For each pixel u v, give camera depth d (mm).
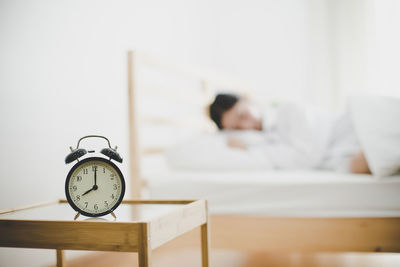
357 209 1245
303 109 1674
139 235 684
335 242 1242
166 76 2422
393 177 1274
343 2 3107
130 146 1528
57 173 1549
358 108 1393
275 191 1307
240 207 1321
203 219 934
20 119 1379
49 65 1521
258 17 3277
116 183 829
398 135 1298
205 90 2363
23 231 750
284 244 1274
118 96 1969
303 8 3193
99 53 1831
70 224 726
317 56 3172
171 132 2465
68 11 1638
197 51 2918
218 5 3275
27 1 1423
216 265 1496
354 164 1379
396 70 2846
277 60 3240
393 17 2857
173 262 1519
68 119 1616
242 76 3295
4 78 1317
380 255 1637
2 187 1304
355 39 3062
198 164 1579
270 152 1646
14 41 1361
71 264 1519
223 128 1963
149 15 2289
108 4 1912
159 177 1443
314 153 1586
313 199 1272
